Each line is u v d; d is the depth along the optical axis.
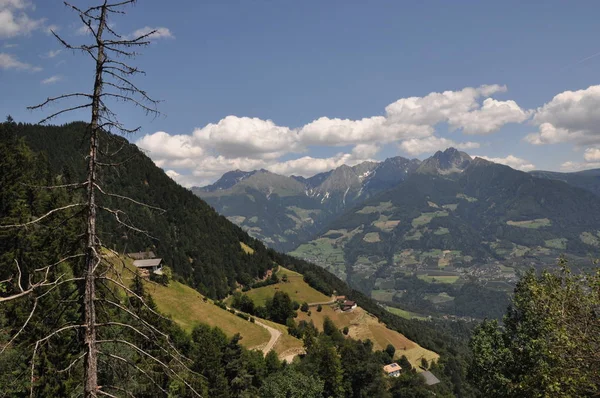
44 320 9.90
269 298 156.50
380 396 86.31
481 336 31.45
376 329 158.00
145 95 9.83
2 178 41.44
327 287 192.62
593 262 19.58
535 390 19.64
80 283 9.70
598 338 17.53
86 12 9.21
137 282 10.49
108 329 10.54
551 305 19.70
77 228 9.82
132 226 10.17
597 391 16.98
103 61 9.28
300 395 63.03
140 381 10.39
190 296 102.75
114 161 9.67
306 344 95.62
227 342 71.44
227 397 57.62
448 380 127.75
